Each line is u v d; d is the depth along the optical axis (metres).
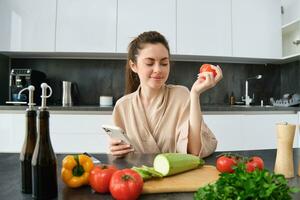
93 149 2.23
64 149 2.22
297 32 2.69
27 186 0.62
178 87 1.25
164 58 1.09
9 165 0.88
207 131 1.03
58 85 2.81
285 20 2.80
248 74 2.99
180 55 2.62
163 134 1.16
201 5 2.57
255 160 0.71
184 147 1.02
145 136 1.16
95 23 2.48
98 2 2.48
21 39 2.43
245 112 2.39
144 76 1.11
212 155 1.04
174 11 2.54
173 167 0.71
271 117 2.42
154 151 1.14
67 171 0.65
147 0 2.51
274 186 0.43
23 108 2.19
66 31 2.46
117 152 0.98
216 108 2.34
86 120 2.23
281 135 0.73
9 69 2.78
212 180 0.68
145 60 1.08
